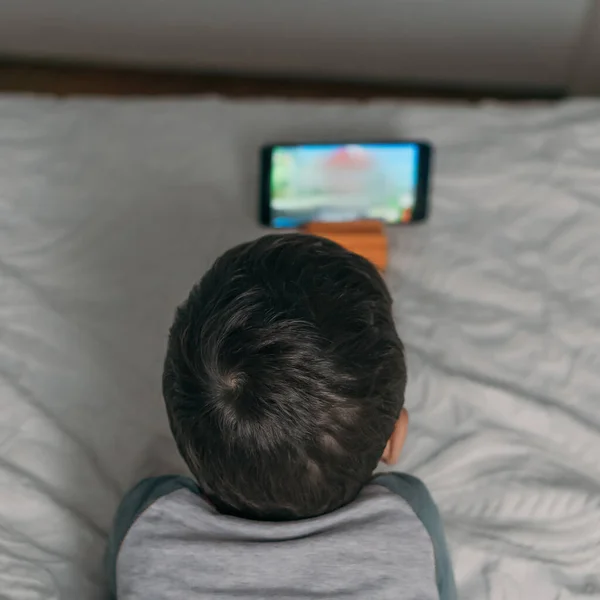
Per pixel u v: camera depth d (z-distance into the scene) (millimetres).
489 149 1038
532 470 793
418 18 1291
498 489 777
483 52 1358
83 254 928
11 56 1373
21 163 997
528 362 866
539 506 768
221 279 540
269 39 1326
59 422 803
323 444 516
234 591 532
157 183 998
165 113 1056
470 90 1465
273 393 502
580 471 798
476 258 945
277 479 526
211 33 1313
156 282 912
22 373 832
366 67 1396
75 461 780
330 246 568
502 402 825
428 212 990
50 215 958
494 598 721
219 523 556
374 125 1063
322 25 1303
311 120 1065
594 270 934
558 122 1062
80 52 1359
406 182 981
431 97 1468
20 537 729
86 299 895
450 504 776
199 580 538
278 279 526
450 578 626
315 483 533
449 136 1055
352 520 558
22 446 781
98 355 851
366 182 977
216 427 520
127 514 621
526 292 915
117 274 915
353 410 517
